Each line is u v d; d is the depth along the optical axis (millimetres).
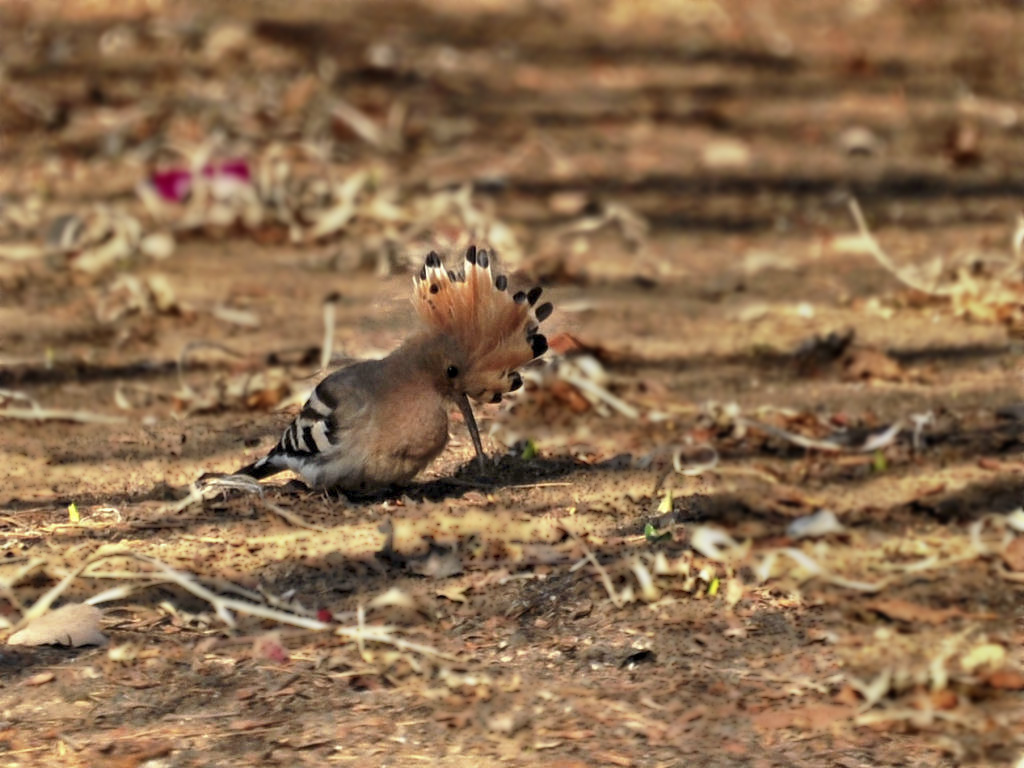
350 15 28672
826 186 21219
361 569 9758
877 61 27969
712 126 24156
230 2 28359
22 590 9539
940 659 8594
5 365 13922
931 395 13367
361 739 7871
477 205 19203
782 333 15211
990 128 24031
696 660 8727
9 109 22156
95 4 27250
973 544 10203
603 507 10812
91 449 11969
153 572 9633
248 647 8875
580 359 13531
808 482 11406
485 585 9594
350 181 19078
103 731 7949
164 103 22422
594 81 26516
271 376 13320
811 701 8281
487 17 30188
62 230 17359
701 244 18547
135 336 14711
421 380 10203
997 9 31156
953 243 18375
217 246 17766
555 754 7723
